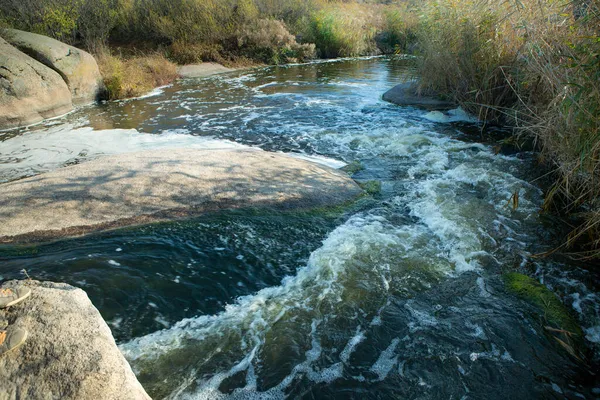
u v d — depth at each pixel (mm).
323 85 12828
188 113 9625
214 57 16453
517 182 5457
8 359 1886
